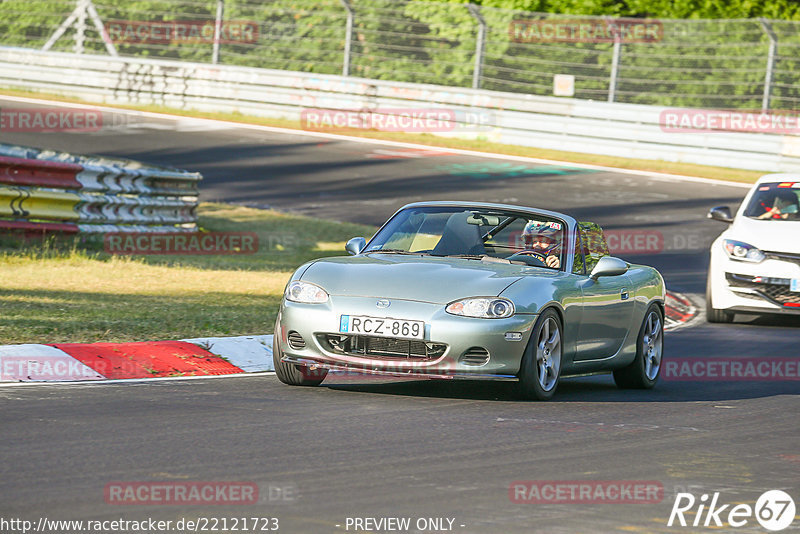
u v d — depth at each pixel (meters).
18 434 22.08
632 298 33.88
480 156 113.56
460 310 28.08
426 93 123.88
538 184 99.44
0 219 56.59
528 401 29.38
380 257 31.45
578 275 32.00
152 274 54.59
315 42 134.38
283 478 19.25
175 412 25.19
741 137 113.94
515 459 21.69
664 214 88.38
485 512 17.55
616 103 119.94
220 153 106.12
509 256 31.88
